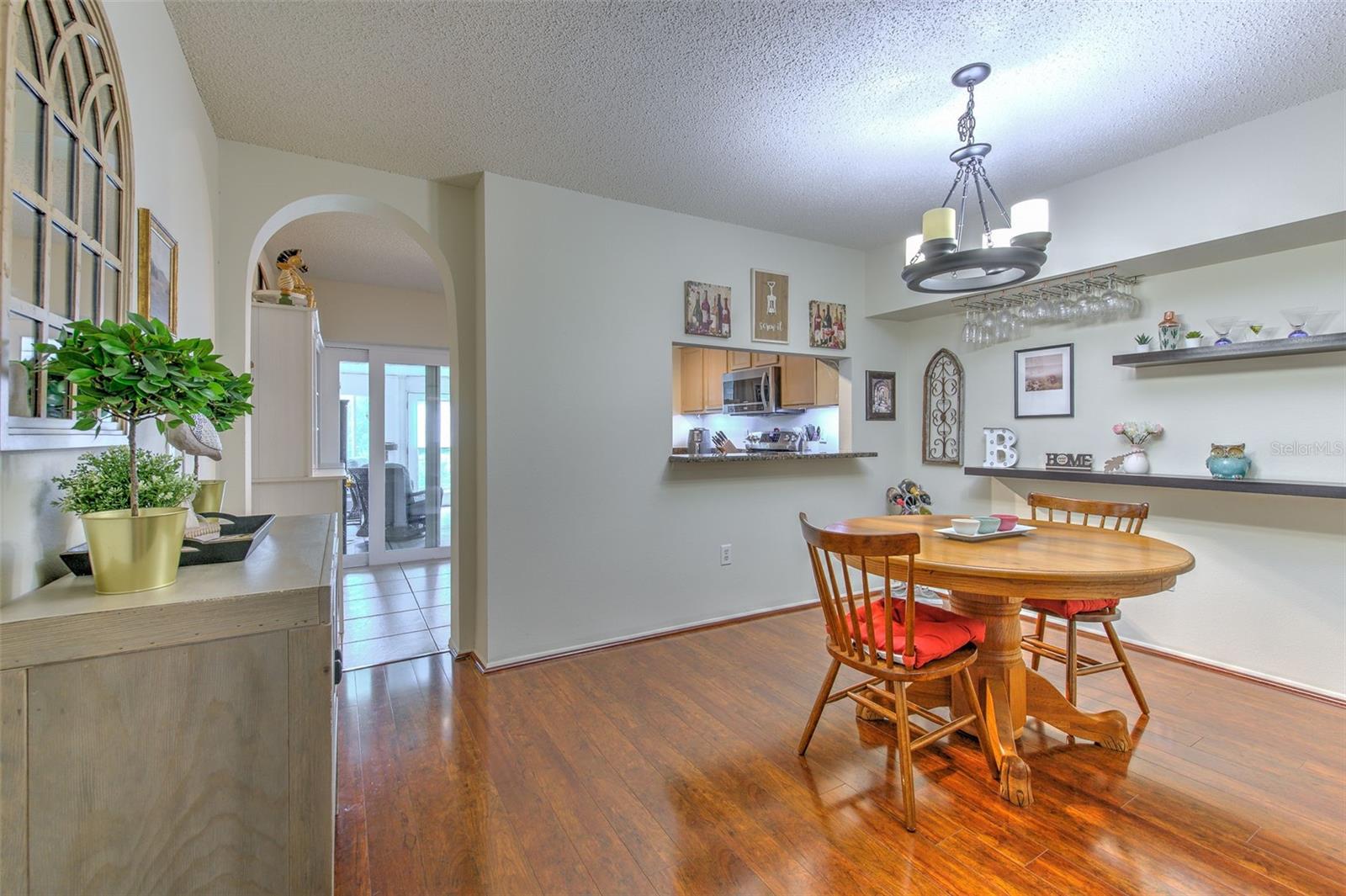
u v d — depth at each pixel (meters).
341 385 4.87
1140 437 2.92
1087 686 2.54
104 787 0.77
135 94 1.41
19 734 0.74
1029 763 1.94
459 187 2.87
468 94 2.11
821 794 1.78
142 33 1.46
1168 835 1.58
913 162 2.64
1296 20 1.71
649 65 1.94
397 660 2.87
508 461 2.78
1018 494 3.53
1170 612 2.87
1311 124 2.16
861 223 3.43
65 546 1.01
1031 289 3.17
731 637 3.18
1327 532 2.41
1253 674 2.59
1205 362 2.71
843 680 2.60
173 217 1.75
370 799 1.76
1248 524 2.62
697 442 5.77
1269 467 2.55
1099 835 1.59
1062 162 2.63
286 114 2.21
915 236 2.36
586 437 2.99
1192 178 2.45
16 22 0.82
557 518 2.91
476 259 2.86
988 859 1.50
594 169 2.71
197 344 0.90
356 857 1.51
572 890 1.41
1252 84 2.05
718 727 2.19
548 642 2.89
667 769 1.91
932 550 1.90
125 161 1.29
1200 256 2.61
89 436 1.10
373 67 1.94
